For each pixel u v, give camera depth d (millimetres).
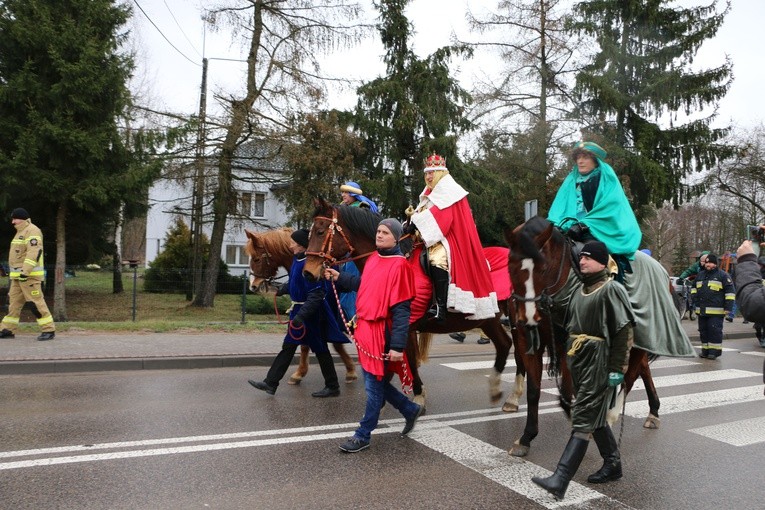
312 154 17734
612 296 4105
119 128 16281
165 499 3957
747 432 6043
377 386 5086
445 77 19875
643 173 20922
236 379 8188
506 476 4594
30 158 14172
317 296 6758
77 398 6793
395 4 20109
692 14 22469
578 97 21219
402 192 19375
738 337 16172
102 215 17844
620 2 22562
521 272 4629
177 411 6293
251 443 5246
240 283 19453
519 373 6746
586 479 4621
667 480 4617
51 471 4434
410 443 5406
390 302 4969
